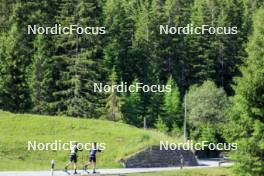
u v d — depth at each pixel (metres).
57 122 179.12
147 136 171.25
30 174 123.44
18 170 133.75
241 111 126.44
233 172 126.06
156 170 139.75
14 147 153.50
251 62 132.12
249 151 123.94
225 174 136.38
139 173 130.62
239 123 126.44
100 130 175.12
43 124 176.75
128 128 180.62
